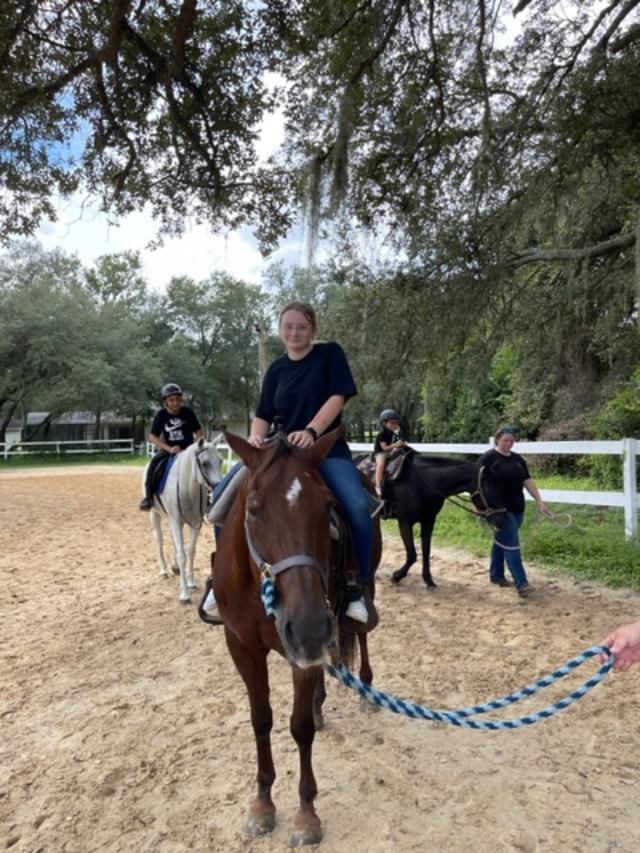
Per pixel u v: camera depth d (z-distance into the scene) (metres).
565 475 15.23
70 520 14.23
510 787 3.35
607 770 3.49
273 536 2.50
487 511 7.00
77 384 38.38
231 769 3.62
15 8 6.74
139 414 48.47
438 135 9.23
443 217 10.19
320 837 2.96
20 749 3.98
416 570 8.59
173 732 4.11
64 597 7.73
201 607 3.54
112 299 52.66
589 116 8.64
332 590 3.04
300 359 3.54
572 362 15.24
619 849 2.85
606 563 7.77
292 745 3.88
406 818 3.11
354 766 3.59
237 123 8.43
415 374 12.20
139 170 9.03
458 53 8.41
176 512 7.45
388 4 7.38
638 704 4.28
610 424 12.01
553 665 5.05
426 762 3.63
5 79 7.28
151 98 8.21
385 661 5.25
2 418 50.22
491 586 7.57
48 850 3.00
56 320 38.34
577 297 11.79
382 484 7.72
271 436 3.33
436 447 12.22
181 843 3.01
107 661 5.45
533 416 16.62
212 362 55.38
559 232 12.20
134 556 10.23
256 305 54.59
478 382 12.62
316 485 2.65
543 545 8.68
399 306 10.93
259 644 3.02
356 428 42.53
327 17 7.25
